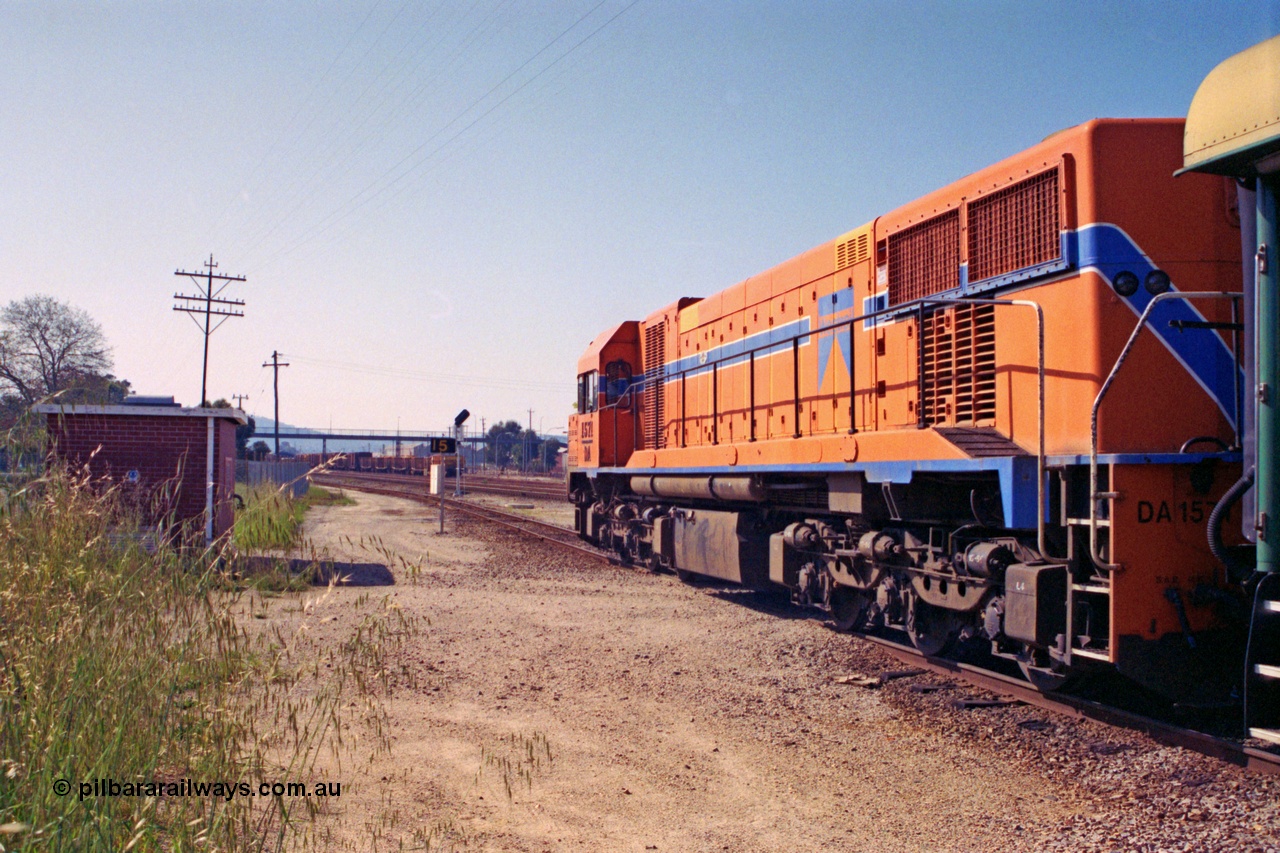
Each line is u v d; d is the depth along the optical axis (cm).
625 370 1694
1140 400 614
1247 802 470
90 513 533
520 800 496
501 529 2248
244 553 679
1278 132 458
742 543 1160
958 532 753
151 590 503
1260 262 493
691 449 1280
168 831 378
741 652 873
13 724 377
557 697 706
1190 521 583
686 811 489
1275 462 488
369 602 1080
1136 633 568
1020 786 525
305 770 514
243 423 1419
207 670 499
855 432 899
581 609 1112
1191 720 609
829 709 687
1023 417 698
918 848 443
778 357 1114
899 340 865
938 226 812
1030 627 622
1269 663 509
